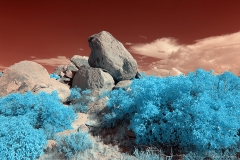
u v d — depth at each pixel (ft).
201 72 20.49
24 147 16.76
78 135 20.35
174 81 20.39
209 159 15.67
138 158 17.24
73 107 34.81
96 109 32.60
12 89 37.88
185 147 17.58
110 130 24.80
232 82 20.89
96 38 47.65
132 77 49.62
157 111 18.57
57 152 18.78
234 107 17.56
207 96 17.42
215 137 15.67
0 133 17.11
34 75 41.91
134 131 19.63
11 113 24.04
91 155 18.56
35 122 23.75
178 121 17.38
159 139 18.38
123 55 48.65
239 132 17.46
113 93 30.76
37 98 26.25
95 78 43.52
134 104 24.18
